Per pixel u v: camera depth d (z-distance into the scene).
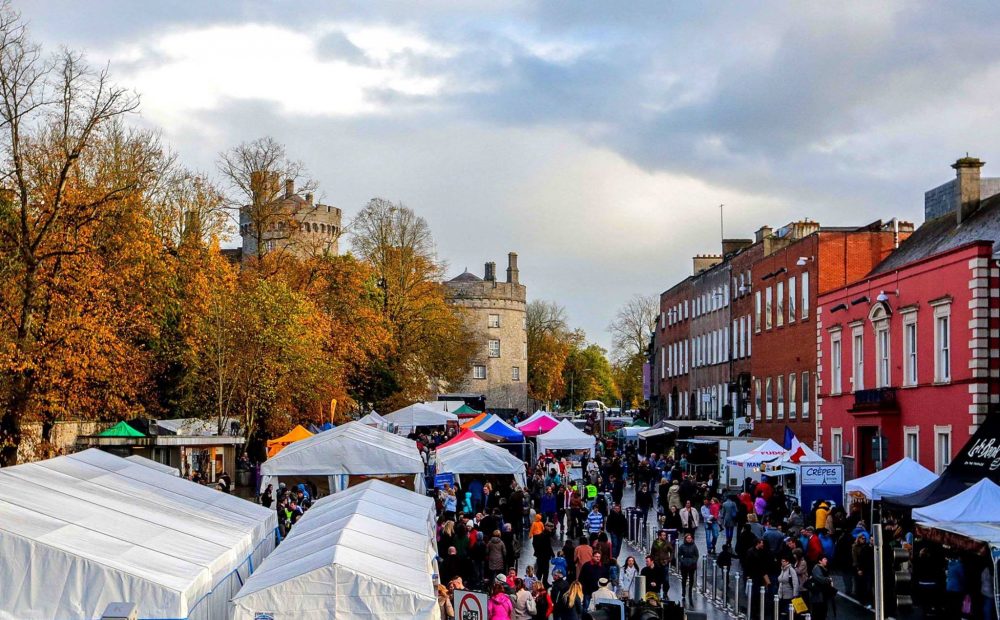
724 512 35.88
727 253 82.25
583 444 51.59
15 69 34.66
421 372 82.56
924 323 39.34
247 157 64.19
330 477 34.47
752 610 26.09
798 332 56.34
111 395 41.22
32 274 35.16
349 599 16.47
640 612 20.03
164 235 54.31
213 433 51.66
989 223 41.22
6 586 15.41
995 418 27.25
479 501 41.06
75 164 38.97
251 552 22.31
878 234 53.34
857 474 45.31
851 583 31.42
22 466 21.80
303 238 87.75
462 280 140.25
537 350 153.12
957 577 25.06
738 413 68.31
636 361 141.25
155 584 15.62
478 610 18.69
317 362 54.59
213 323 52.03
